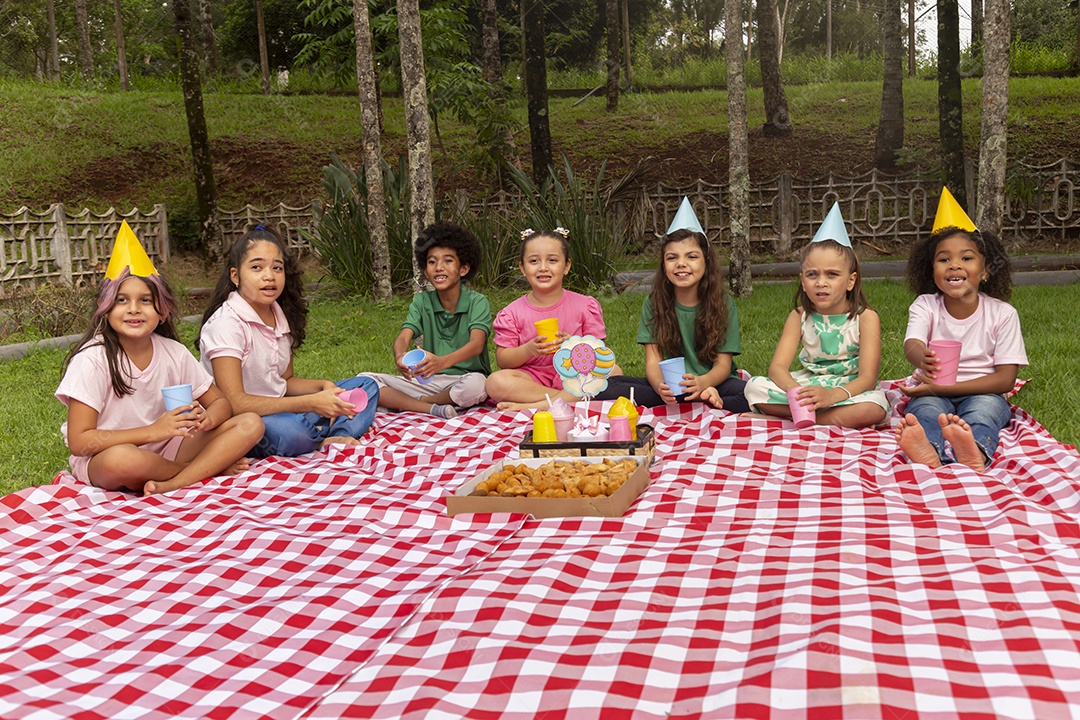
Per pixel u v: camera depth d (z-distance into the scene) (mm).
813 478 3402
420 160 9117
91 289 9906
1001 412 3943
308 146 18016
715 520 3025
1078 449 3877
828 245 4258
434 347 5391
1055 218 12742
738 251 9578
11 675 2139
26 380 6820
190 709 1976
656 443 4164
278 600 2537
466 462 3998
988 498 3061
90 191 15773
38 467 4406
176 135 17672
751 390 4504
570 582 2510
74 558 2979
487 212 11656
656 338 4855
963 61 20641
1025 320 7199
